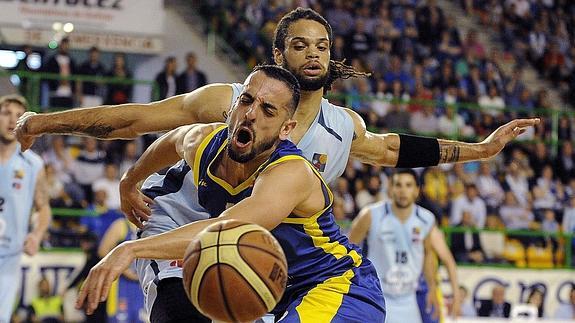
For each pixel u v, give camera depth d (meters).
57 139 11.20
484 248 11.88
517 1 17.77
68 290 9.26
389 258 7.70
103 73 12.33
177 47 14.37
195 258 2.80
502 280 10.73
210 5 14.69
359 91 13.65
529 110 13.10
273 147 3.36
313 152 4.17
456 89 14.58
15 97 7.18
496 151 4.76
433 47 15.58
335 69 4.37
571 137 14.06
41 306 9.42
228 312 2.80
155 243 3.01
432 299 7.93
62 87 12.00
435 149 4.69
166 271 3.77
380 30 15.21
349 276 3.69
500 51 16.97
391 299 7.72
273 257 2.83
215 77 14.36
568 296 10.95
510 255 11.91
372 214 7.75
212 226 2.87
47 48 12.72
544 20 17.62
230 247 2.78
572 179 13.23
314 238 3.58
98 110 3.98
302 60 4.02
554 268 10.94
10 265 7.21
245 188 3.46
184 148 3.68
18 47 12.25
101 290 2.91
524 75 16.81
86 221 10.42
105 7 12.53
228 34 14.62
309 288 3.62
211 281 2.77
